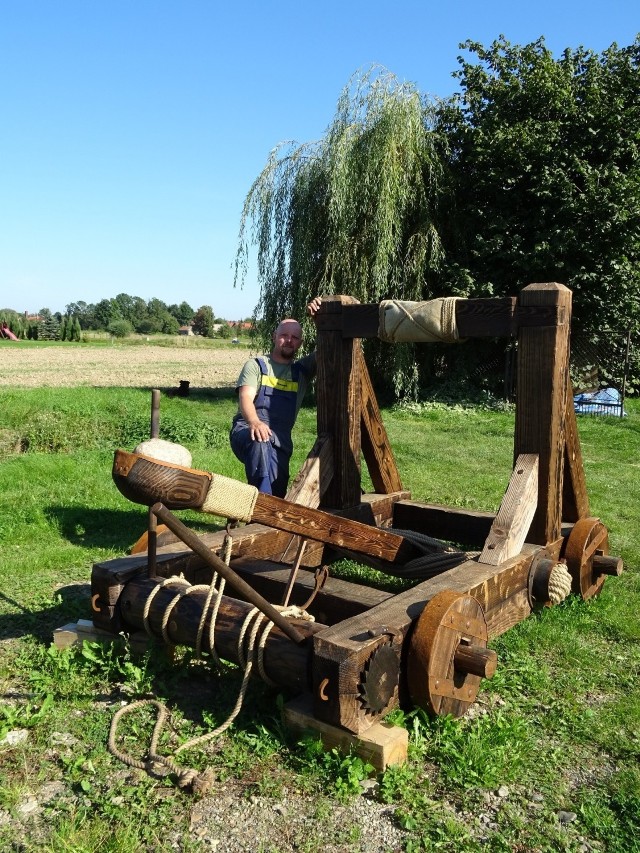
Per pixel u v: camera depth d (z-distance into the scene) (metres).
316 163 17.22
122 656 3.58
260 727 3.06
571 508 5.05
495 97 18.78
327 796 2.73
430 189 17.42
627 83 18.59
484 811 2.69
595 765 3.02
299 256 17.17
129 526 6.64
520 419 4.36
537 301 4.22
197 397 18.50
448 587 3.50
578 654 4.04
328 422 5.30
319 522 3.71
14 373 28.41
